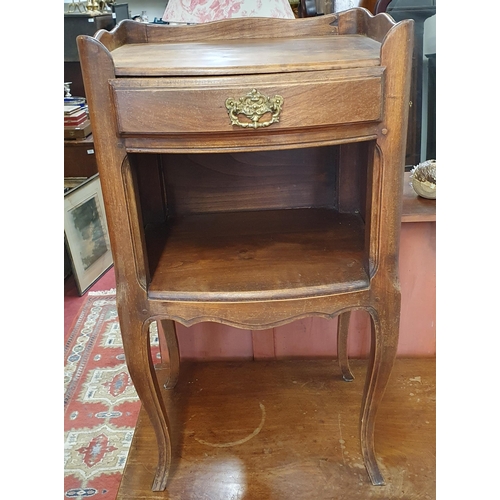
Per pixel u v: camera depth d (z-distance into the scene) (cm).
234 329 134
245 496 99
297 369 133
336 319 132
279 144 75
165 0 222
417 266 123
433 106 150
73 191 178
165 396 126
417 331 131
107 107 73
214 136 74
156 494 100
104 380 135
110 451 112
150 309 86
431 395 122
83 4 217
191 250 98
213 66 73
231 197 113
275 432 113
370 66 74
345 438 111
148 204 109
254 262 93
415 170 121
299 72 72
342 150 106
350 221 107
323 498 98
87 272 183
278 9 114
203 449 110
